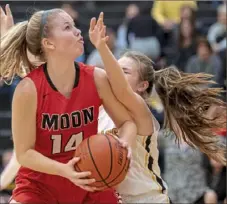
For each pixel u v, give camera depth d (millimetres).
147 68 6152
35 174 5410
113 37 11938
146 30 12984
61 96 5160
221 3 14594
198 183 9875
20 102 5133
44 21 5152
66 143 5242
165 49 13102
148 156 5984
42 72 5191
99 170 4891
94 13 14773
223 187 9695
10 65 5516
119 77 5227
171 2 13664
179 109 6414
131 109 5527
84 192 5469
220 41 12422
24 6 14570
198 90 6414
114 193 5676
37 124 5195
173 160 9984
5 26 6219
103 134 5086
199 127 6445
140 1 15039
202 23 14094
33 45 5273
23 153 5203
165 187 6113
